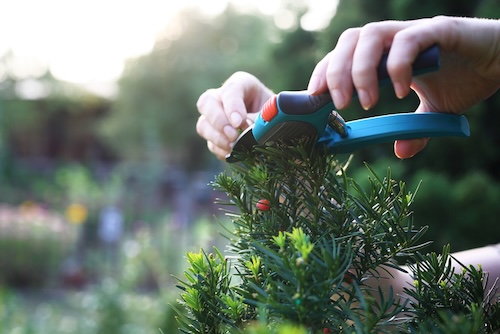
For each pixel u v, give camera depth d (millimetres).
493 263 693
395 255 472
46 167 17125
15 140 18391
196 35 18547
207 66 18125
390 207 482
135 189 15852
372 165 2588
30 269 8961
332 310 386
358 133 491
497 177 2949
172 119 17656
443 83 557
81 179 13719
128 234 11914
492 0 2830
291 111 454
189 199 13477
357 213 493
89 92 18250
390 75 421
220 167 15812
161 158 18312
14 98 17734
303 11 3670
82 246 10383
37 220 9516
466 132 483
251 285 395
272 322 391
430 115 484
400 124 483
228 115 756
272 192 494
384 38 442
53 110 18312
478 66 506
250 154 526
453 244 2516
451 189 2570
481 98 560
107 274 9430
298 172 494
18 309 6223
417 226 2545
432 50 427
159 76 17766
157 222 12625
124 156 18453
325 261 381
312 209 471
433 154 2904
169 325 3436
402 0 3006
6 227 8891
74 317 6402
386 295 632
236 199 524
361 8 3201
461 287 472
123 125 17750
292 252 409
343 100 438
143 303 5371
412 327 406
